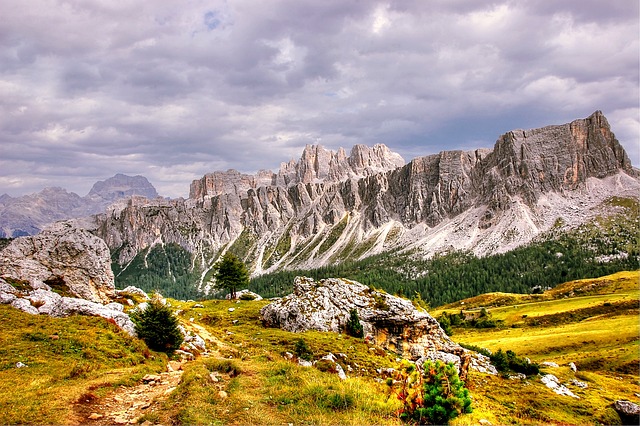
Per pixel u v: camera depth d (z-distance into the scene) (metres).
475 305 196.62
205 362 32.09
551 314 139.88
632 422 55.00
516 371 72.94
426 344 64.50
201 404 21.66
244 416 20.62
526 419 47.28
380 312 66.31
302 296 73.12
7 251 55.25
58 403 21.33
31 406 20.69
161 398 23.50
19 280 53.03
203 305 98.75
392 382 25.92
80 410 21.06
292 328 66.44
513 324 141.00
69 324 39.66
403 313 66.38
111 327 41.34
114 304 58.78
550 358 95.50
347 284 75.38
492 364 75.31
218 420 19.91
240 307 93.88
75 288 57.91
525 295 196.25
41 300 47.12
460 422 24.02
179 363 38.22
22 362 29.72
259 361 40.66
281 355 47.81
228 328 71.19
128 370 30.62
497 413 47.78
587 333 106.12
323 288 73.75
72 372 28.20
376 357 52.34
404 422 22.14
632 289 161.62
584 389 67.44
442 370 23.30
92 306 45.66
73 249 59.62
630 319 113.06
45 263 57.00
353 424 20.38
